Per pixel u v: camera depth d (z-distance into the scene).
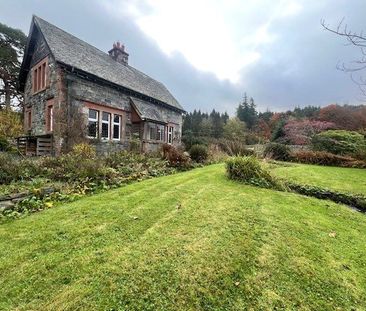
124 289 2.26
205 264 2.64
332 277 2.66
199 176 7.38
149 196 5.10
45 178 6.08
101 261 2.68
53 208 4.46
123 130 14.21
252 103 55.62
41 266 2.60
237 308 2.16
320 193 6.46
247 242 3.15
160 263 2.63
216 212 4.14
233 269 2.62
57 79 11.01
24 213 4.25
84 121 11.68
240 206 4.51
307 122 22.03
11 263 2.66
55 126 10.97
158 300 2.17
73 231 3.41
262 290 2.38
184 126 44.22
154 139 15.70
